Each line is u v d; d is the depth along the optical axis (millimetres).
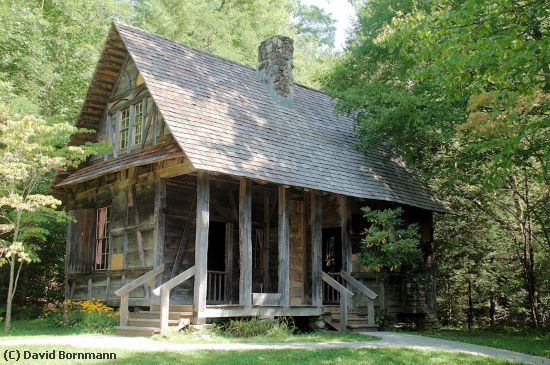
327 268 17781
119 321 12609
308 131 16844
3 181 13586
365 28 21359
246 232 12867
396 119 17016
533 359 10773
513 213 20406
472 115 11516
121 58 15734
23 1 21844
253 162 13086
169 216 13797
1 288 19781
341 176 15680
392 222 15383
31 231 14078
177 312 11914
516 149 11703
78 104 23859
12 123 12641
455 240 21734
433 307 18984
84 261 15812
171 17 28078
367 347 10422
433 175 18125
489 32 10953
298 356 8969
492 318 21703
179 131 12125
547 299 20516
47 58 22891
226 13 32469
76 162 15188
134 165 13188
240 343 10695
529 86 10938
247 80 17188
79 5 23656
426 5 17094
